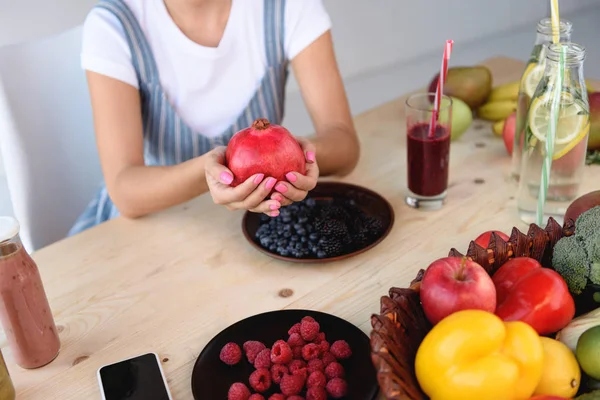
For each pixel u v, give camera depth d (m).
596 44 3.64
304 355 0.85
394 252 1.11
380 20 3.18
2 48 1.43
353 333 0.90
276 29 1.48
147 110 1.48
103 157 1.32
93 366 0.91
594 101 1.29
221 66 1.48
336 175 1.36
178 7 1.40
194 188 1.21
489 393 0.70
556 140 1.11
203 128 1.53
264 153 0.98
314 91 1.49
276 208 1.02
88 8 2.45
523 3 3.73
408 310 0.82
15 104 1.46
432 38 3.44
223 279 1.06
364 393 0.80
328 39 1.50
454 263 0.81
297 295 1.02
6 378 0.83
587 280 0.87
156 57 1.42
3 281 0.85
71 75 1.54
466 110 1.44
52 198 1.57
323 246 1.08
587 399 0.73
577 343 0.78
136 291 1.05
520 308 0.81
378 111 1.65
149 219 1.24
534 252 0.93
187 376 0.88
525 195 1.16
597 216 0.88
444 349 0.71
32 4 2.29
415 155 1.19
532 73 1.21
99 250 1.16
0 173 2.36
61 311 1.01
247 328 0.92
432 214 1.21
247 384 0.84
